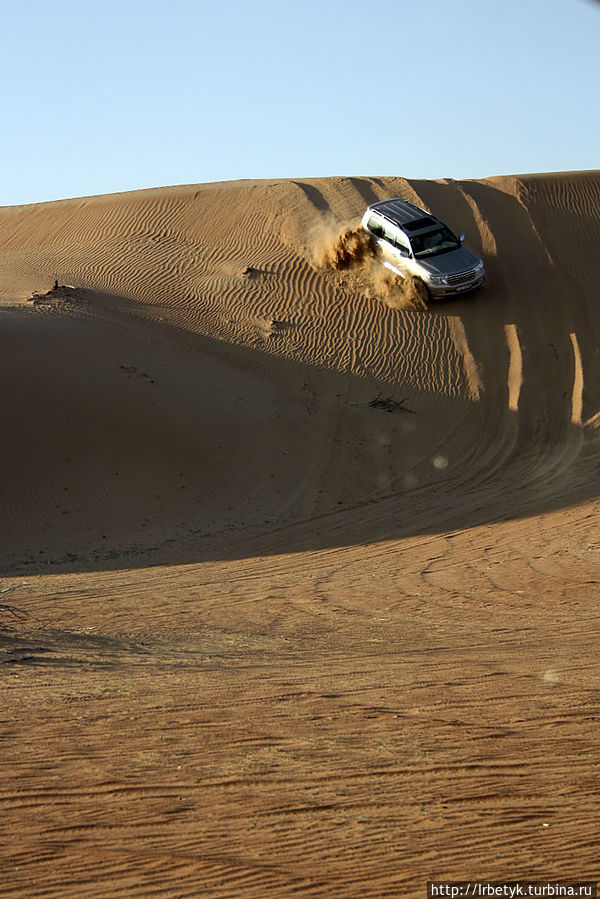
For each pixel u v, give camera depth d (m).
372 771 8.60
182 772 8.58
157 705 11.34
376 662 14.71
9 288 67.75
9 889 5.99
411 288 62.28
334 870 6.33
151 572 30.61
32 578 30.48
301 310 63.69
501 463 45.72
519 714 10.67
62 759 8.98
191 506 40.91
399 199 68.62
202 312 63.75
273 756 9.12
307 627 19.72
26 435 43.28
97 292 65.69
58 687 12.62
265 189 84.31
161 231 81.00
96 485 41.41
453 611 21.25
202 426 47.28
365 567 28.94
